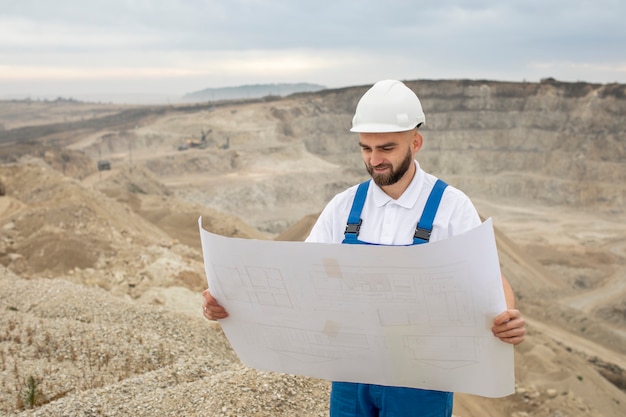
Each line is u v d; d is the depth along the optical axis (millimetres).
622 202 113250
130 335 8039
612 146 130500
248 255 2561
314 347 2668
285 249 2484
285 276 2551
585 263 68000
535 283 49688
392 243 2707
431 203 2684
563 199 118812
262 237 43312
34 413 4934
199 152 110000
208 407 4645
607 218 105250
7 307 9641
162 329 8898
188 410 4695
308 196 98688
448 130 148500
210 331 9430
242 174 103500
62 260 17219
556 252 72688
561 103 145250
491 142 146000
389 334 2508
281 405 4664
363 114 2658
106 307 9641
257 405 4617
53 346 7609
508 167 139000
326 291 2504
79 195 29750
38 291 10406
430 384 2584
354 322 2535
